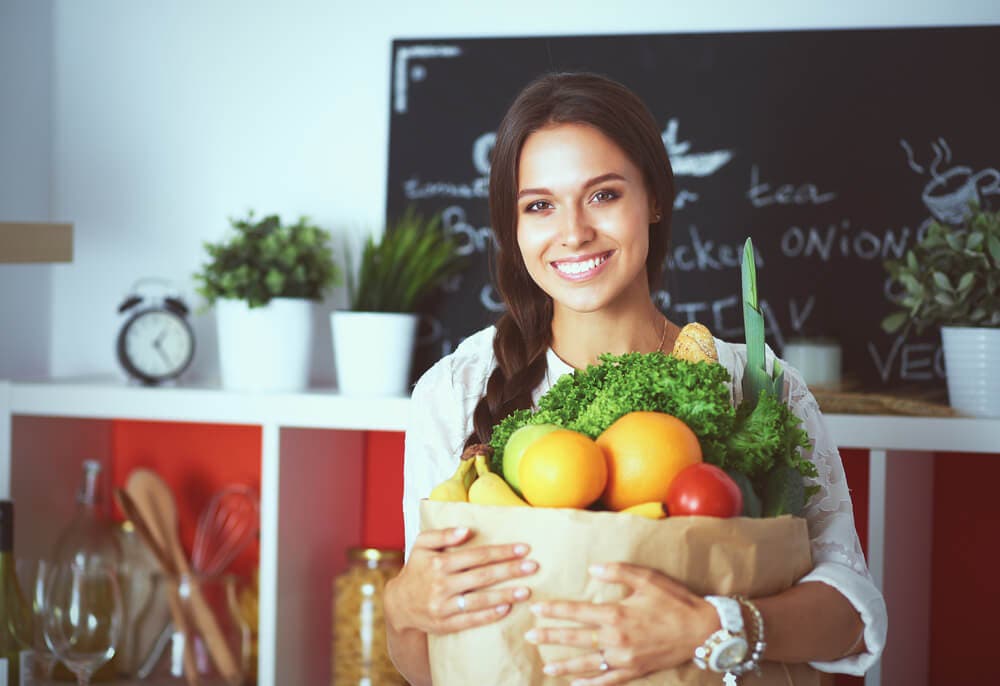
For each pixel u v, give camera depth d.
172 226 2.28
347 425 1.89
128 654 2.14
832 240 2.00
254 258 2.01
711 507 0.93
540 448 0.95
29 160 2.24
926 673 2.04
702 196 2.05
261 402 1.93
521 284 1.31
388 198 2.17
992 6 1.96
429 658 1.14
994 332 1.71
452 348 2.13
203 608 2.12
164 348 2.09
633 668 0.94
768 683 1.01
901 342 1.97
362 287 2.00
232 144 2.25
